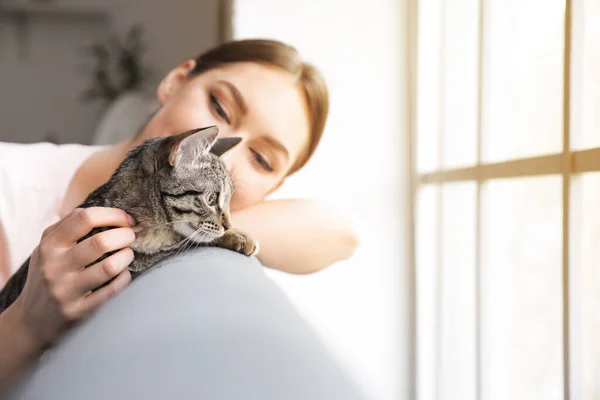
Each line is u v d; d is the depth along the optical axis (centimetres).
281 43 170
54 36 436
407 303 186
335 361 62
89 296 100
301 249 173
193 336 55
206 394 44
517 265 132
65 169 162
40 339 100
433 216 183
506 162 133
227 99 163
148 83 409
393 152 185
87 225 104
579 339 105
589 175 102
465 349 161
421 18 183
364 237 184
